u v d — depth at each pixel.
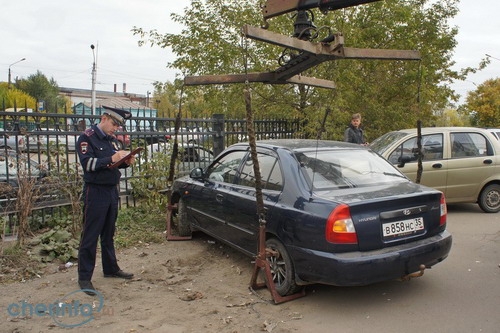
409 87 12.81
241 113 11.54
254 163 3.91
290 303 4.07
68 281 4.66
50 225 6.37
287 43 3.51
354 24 11.94
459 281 4.57
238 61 11.93
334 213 3.62
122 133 7.09
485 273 4.80
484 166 7.72
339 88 10.93
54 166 6.29
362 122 12.60
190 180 6.16
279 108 11.52
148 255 5.59
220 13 11.91
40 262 5.14
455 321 3.66
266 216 4.24
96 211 4.33
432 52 13.74
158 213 7.40
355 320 3.71
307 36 3.95
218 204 5.21
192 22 12.05
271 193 4.33
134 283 4.63
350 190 4.06
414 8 13.62
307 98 11.48
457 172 7.66
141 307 4.00
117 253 5.66
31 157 6.25
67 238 5.70
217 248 5.86
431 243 3.96
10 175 5.93
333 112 10.54
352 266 3.53
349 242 3.60
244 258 5.43
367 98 12.45
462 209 8.28
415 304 4.01
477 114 33.78
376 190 4.07
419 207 3.98
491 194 7.85
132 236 6.24
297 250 3.86
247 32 3.32
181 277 4.82
